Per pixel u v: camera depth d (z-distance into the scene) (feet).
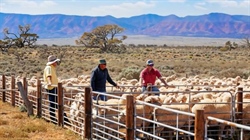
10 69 165.78
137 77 117.50
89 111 39.29
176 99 44.73
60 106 46.98
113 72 164.55
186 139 41.70
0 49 313.32
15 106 65.57
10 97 68.64
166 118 39.70
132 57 286.05
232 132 42.42
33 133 43.93
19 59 230.07
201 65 211.00
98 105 38.50
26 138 41.37
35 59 240.94
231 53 356.18
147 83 53.31
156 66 192.24
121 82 77.30
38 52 290.35
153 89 53.36
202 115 23.49
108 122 38.96
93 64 213.66
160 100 43.19
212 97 49.67
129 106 32.40
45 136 42.42
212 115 41.88
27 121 50.62
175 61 252.42
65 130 45.11
